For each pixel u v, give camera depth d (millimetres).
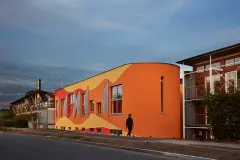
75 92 43438
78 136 25484
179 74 31500
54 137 27047
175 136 29422
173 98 29938
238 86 21016
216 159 12453
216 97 21188
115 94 31953
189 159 13383
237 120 19984
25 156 14336
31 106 70938
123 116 29641
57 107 52000
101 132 34438
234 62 24875
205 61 27906
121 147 17875
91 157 13969
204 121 27062
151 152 15570
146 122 28453
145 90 28859
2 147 18859
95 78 36812
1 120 64312
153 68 29234
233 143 18391
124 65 30141
